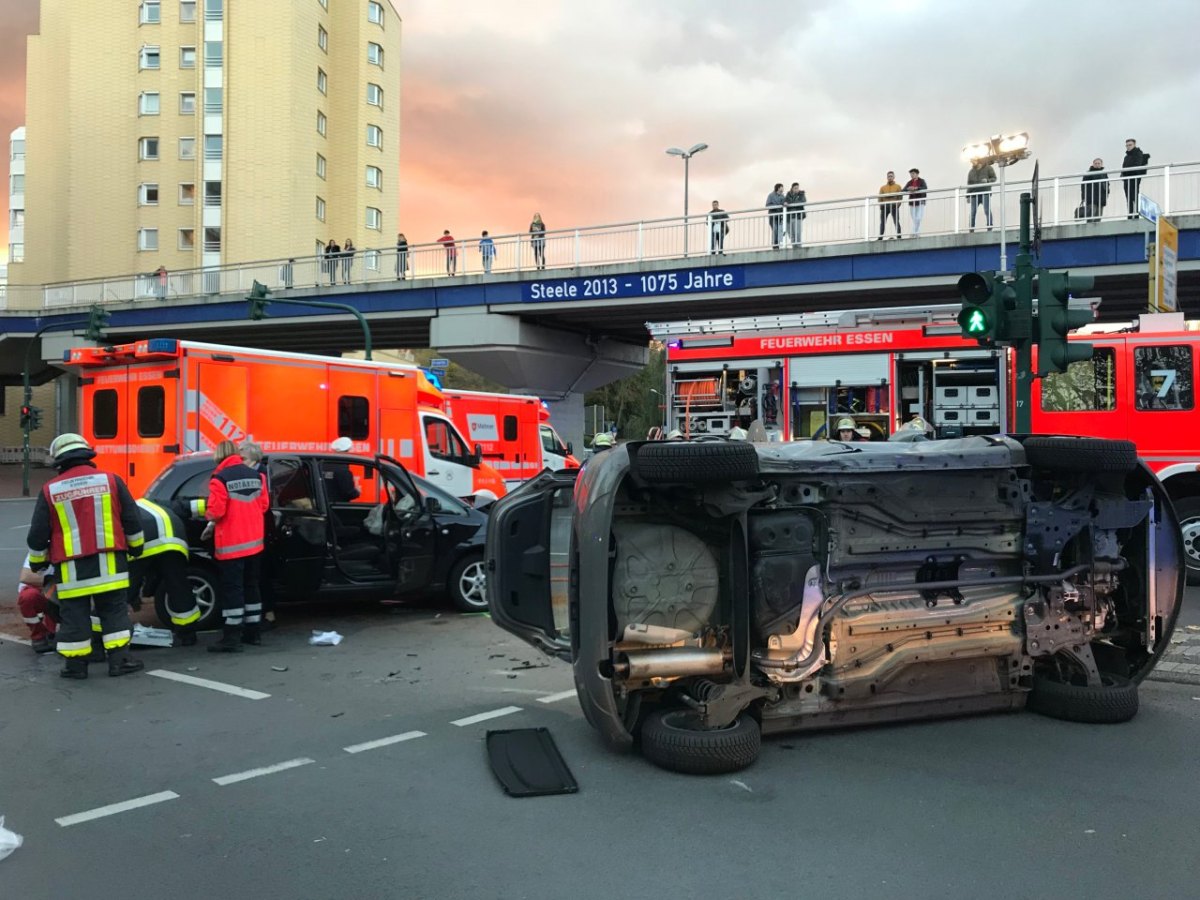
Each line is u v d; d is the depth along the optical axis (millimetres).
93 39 48031
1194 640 7562
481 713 5816
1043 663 5785
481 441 19703
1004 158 17547
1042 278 9391
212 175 47188
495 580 6055
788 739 5211
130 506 6863
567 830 4035
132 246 47750
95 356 11828
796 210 25641
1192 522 10141
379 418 13570
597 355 35562
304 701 6109
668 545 4957
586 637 4754
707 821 4117
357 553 8703
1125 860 3719
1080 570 5574
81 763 4922
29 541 6602
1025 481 5441
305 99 48562
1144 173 20891
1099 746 5082
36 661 7258
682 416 13625
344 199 51938
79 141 48094
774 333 13078
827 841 3906
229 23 47219
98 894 3482
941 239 23547
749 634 4891
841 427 10641
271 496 8219
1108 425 10500
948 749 5043
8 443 48656
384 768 4828
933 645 5246
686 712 4977
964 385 12039
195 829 4070
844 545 5113
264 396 12125
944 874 3605
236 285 35125
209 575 8047
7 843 3869
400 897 3453
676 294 27688
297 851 3846
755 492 4934
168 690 6383
